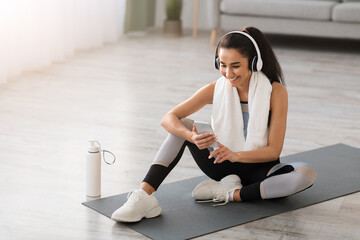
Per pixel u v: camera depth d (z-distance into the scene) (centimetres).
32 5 483
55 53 528
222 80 248
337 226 232
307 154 314
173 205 246
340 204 252
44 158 300
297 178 236
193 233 221
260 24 611
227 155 231
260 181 244
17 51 471
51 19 515
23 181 270
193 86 461
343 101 427
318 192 263
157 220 232
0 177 274
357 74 514
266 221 234
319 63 555
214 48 619
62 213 238
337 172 288
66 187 265
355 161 305
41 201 249
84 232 222
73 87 446
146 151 316
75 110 387
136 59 554
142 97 425
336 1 619
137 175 282
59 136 335
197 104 252
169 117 245
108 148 318
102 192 260
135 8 676
